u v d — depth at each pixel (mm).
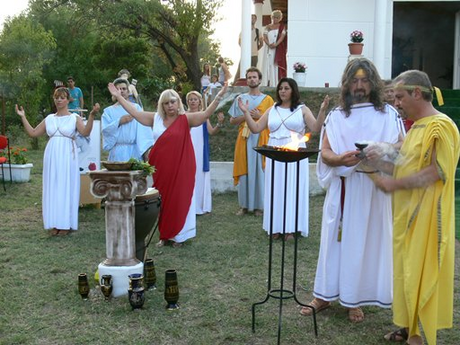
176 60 35406
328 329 4086
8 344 3811
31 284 5035
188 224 6430
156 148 6293
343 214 4109
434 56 16500
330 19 14016
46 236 6875
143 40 29125
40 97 19062
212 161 10820
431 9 15797
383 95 4066
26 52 18250
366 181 4043
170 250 6238
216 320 4234
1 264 5656
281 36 13414
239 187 8430
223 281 5184
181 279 5203
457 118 11945
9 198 9484
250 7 13461
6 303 4543
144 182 4969
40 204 9109
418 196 3502
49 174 6855
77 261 5773
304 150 3764
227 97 11789
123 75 8312
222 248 6328
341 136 4062
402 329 3883
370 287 4160
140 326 4129
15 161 11156
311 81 14141
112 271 4707
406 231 3557
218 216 8297
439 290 3494
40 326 4109
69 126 6875
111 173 4691
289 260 5879
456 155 3439
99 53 28922
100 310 4414
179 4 26062
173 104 6246
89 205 8867
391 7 14133
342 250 4125
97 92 28750
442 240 3402
